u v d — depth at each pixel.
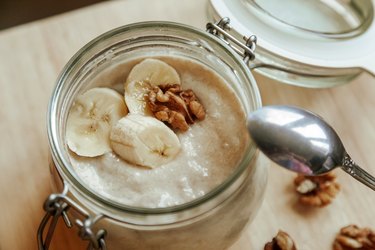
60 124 0.24
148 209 0.21
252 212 0.25
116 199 0.24
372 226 0.29
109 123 0.25
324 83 0.32
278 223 0.29
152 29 0.25
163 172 0.24
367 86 0.33
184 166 0.24
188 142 0.25
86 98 0.26
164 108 0.26
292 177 0.30
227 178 0.22
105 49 0.25
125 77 0.27
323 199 0.29
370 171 0.31
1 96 0.32
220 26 0.27
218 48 0.24
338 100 0.33
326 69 0.31
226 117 0.25
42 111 0.32
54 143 0.22
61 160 0.22
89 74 0.26
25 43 0.34
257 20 0.32
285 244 0.28
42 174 0.30
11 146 0.31
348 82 0.33
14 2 0.53
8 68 0.33
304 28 0.33
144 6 0.35
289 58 0.31
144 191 0.24
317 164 0.24
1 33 0.34
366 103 0.33
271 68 0.32
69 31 0.34
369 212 0.30
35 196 0.30
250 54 0.26
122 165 0.24
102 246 0.22
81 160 0.25
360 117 0.32
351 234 0.28
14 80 0.33
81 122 0.25
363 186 0.30
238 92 0.25
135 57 0.26
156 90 0.26
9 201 0.30
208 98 0.26
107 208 0.21
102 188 0.24
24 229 0.29
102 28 0.34
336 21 0.34
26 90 0.32
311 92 0.33
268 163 0.26
